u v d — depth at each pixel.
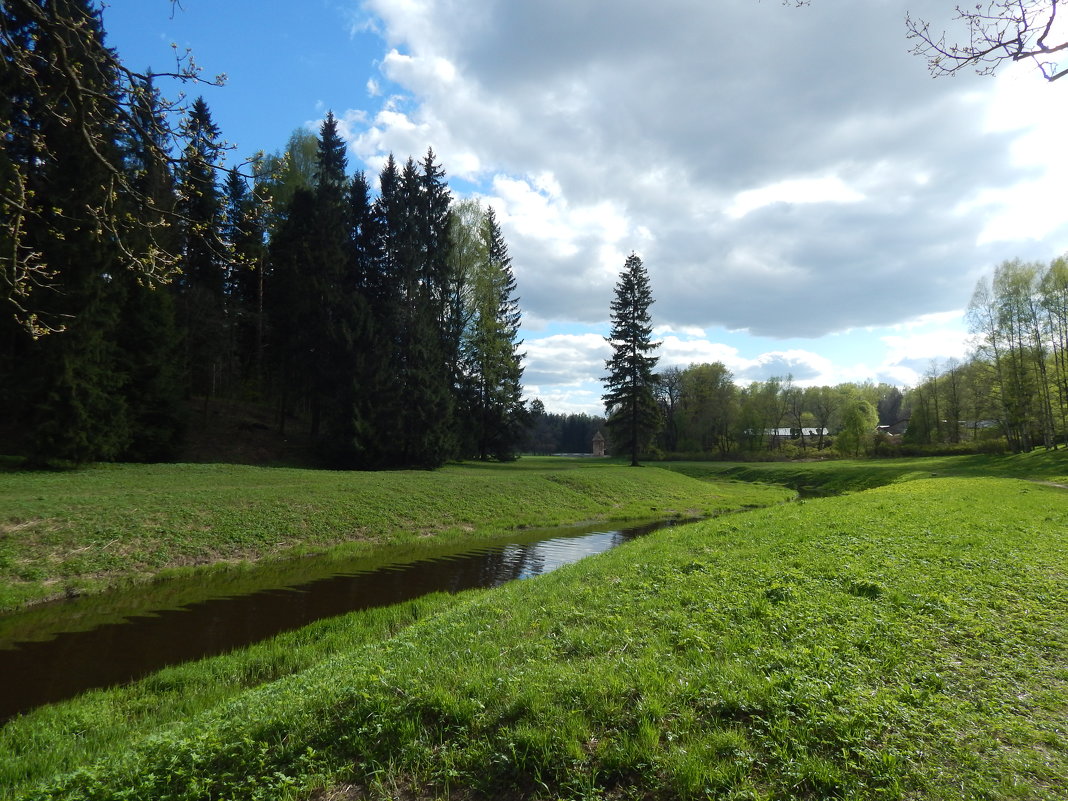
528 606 8.99
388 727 5.05
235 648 10.82
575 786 4.18
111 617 12.55
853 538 12.41
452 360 47.66
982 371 62.88
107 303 27.09
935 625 6.71
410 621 11.74
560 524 27.47
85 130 7.02
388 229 46.16
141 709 7.86
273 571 17.00
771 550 11.58
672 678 5.36
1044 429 55.00
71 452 25.83
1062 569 9.49
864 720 4.47
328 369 39.06
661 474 45.50
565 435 158.62
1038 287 53.56
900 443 81.06
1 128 7.67
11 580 13.56
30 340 24.86
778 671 5.42
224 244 7.88
